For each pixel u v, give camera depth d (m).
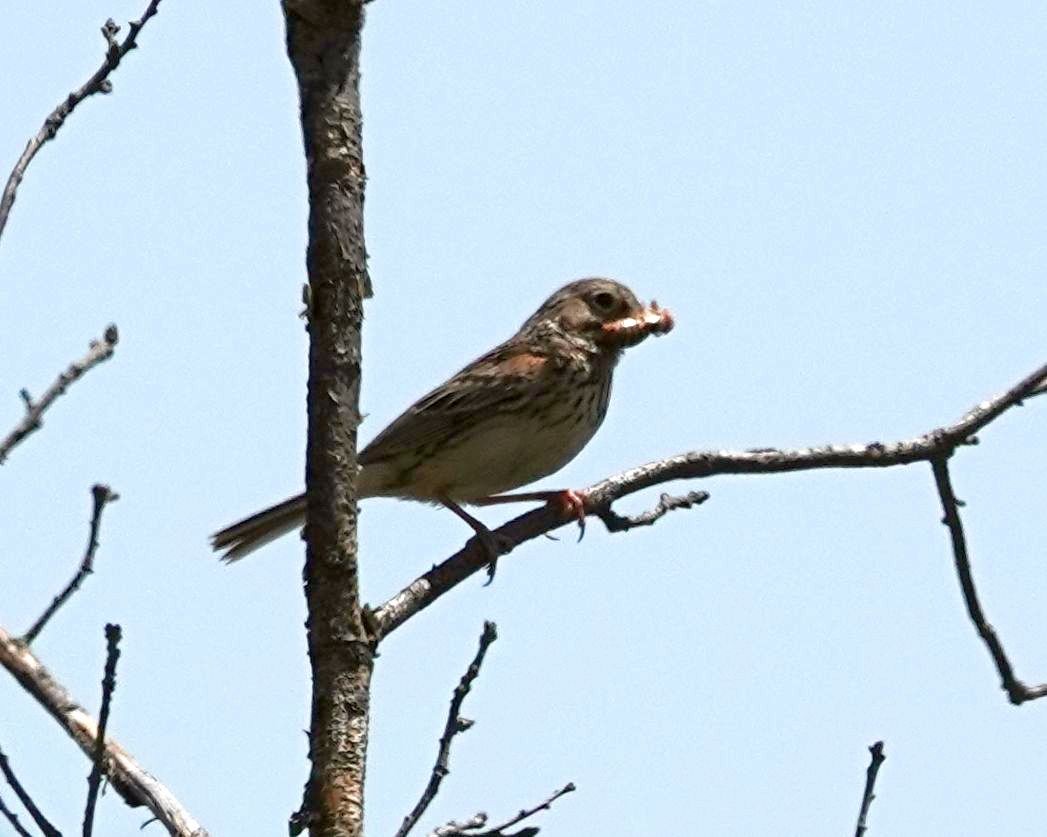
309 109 8.95
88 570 9.66
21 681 9.76
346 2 8.88
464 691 9.06
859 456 14.05
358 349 9.12
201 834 9.43
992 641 13.76
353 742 9.11
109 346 9.46
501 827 9.52
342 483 9.13
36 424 9.18
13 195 9.51
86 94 10.04
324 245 8.98
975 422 13.95
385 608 11.55
